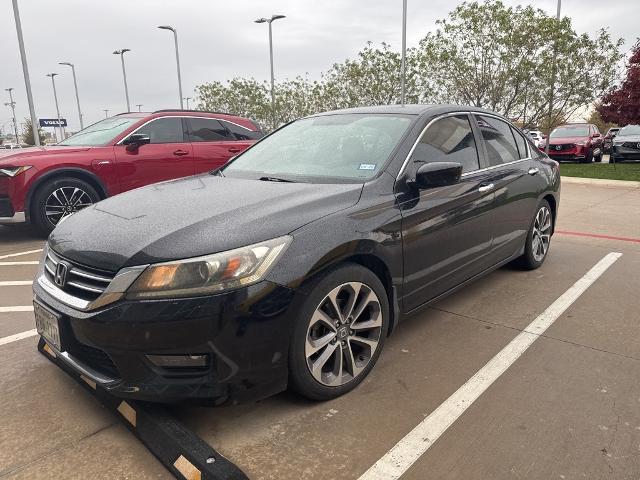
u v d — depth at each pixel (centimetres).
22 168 657
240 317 230
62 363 275
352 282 274
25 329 383
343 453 236
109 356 235
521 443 240
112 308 229
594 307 408
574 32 1700
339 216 274
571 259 549
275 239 246
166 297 225
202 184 339
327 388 271
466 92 1867
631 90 1683
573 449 236
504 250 434
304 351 254
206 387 233
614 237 662
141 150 742
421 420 260
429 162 344
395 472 223
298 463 230
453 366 314
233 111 3241
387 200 303
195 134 797
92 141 746
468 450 236
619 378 298
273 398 280
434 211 329
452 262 357
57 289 260
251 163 381
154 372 232
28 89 1970
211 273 228
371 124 366
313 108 2750
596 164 1928
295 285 245
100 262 241
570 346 340
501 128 454
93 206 318
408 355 329
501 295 436
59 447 243
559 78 1753
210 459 212
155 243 238
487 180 392
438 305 414
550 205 525
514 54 1755
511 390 286
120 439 249
